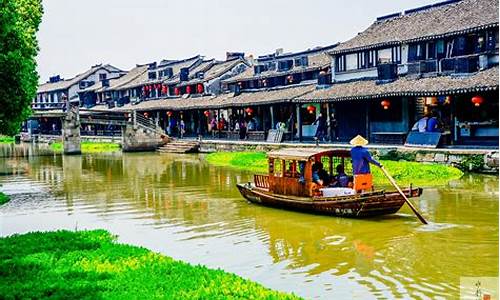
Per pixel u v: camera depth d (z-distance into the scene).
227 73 59.53
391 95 32.00
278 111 46.75
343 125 38.91
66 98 88.19
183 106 54.75
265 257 14.25
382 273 12.64
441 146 30.58
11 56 19.20
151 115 63.31
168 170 35.09
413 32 34.91
